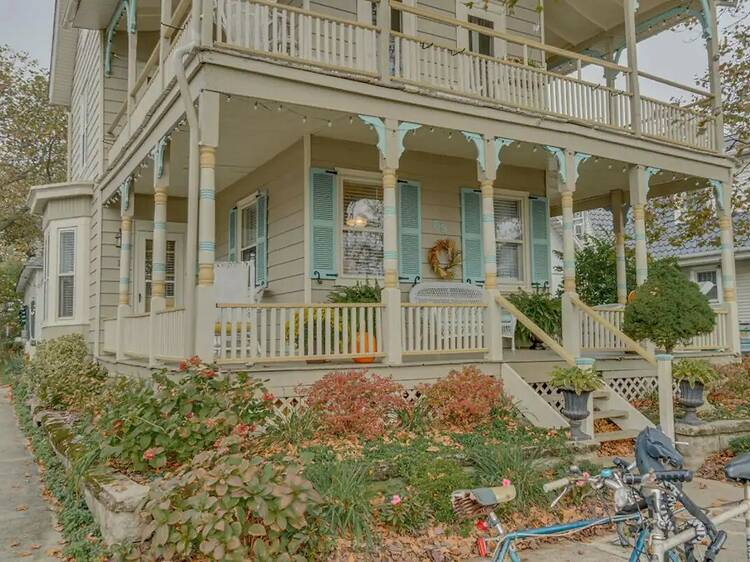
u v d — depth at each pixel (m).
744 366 9.71
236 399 5.38
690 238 15.01
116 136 11.98
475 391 6.84
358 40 7.64
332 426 6.04
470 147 10.08
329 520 4.30
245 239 11.10
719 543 2.93
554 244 24.88
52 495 6.04
